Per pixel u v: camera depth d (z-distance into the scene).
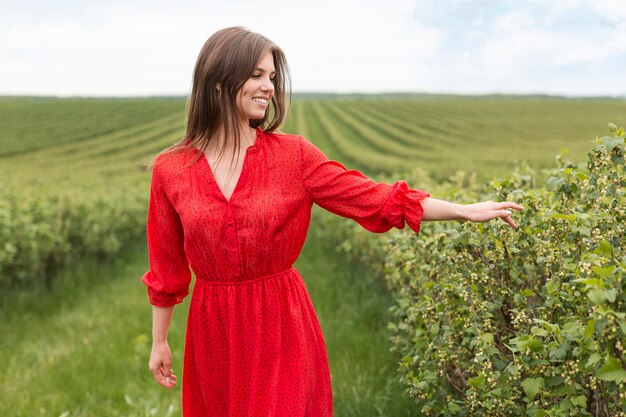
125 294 7.59
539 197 2.83
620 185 2.33
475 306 2.46
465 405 2.62
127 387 4.39
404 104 80.38
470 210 2.15
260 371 2.22
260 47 2.24
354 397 3.77
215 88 2.26
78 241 9.33
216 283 2.29
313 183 2.26
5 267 7.04
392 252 4.12
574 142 38.34
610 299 1.63
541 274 2.67
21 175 21.06
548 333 2.04
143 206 13.80
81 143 45.12
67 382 4.45
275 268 2.27
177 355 5.03
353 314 5.59
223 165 2.29
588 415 2.06
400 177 6.41
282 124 2.39
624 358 1.65
